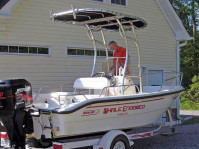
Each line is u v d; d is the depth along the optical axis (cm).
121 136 590
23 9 860
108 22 708
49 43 914
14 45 846
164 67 1252
